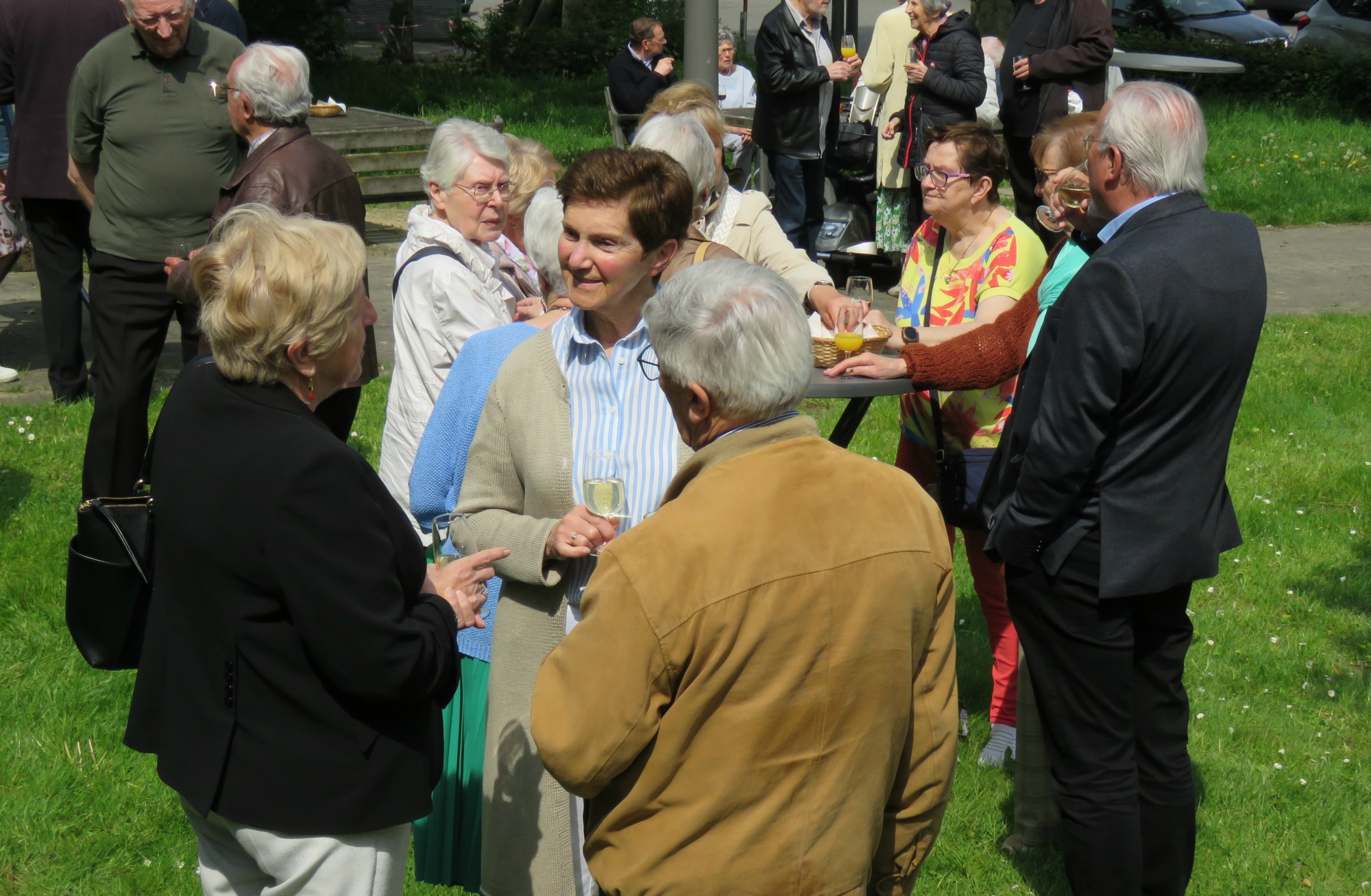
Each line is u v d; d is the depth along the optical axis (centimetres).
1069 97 801
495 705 266
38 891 320
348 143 990
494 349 283
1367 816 372
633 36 1147
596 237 249
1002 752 392
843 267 976
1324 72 1880
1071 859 302
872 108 902
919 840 221
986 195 379
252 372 211
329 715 212
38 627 436
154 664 223
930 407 383
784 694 191
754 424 204
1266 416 714
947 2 818
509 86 2045
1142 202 278
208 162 520
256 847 216
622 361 258
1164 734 304
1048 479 277
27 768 362
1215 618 494
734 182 1010
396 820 219
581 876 266
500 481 267
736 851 195
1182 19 2134
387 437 356
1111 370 266
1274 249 1145
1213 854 354
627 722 191
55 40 605
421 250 348
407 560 220
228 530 206
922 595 201
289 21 2128
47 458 584
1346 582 525
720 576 189
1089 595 287
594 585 194
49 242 643
